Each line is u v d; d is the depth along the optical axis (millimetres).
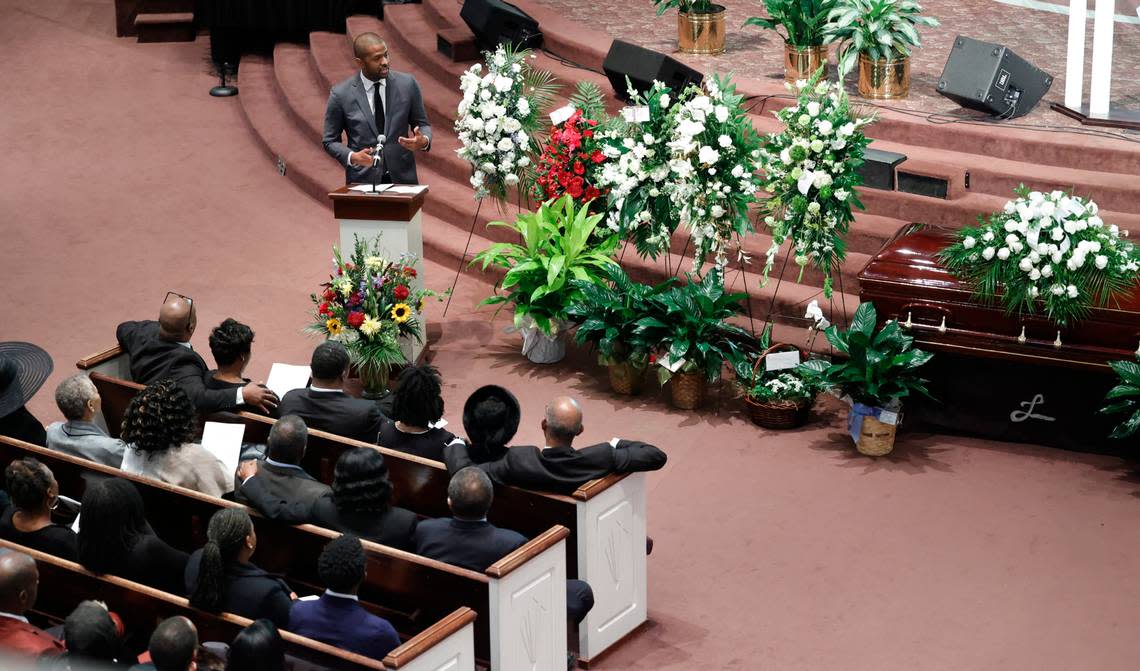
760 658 7566
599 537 7461
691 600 8117
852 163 9703
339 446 7984
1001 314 9438
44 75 18500
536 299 10906
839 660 7523
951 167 11656
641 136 10266
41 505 6945
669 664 7555
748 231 10344
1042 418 9680
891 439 9641
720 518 8945
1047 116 12703
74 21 20547
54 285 12727
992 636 7695
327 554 6281
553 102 14172
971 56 12578
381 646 6289
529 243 10875
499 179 11375
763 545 8633
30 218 14305
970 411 9859
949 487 9250
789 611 7980
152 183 15227
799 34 13422
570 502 7320
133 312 12172
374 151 11125
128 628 6668
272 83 17828
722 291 10266
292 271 13000
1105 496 9094
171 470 7539
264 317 12023
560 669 7148
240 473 7738
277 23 18078
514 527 7656
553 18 15977
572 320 11047
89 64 18906
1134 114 12445
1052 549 8508
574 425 7430
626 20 16188
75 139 16484
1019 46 14852
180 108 17484
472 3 15195
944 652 7562
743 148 9953
